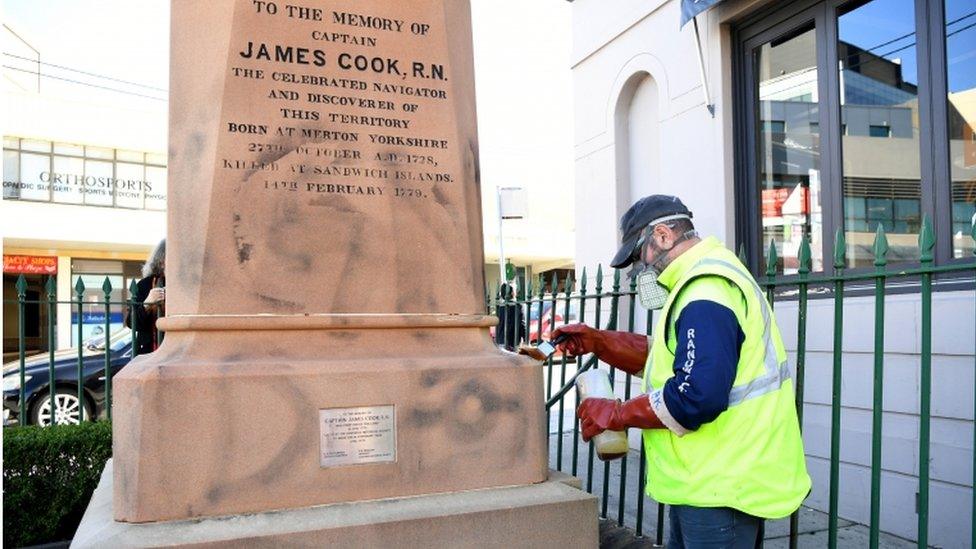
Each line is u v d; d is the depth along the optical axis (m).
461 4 2.75
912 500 3.86
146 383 2.12
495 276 27.64
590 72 7.09
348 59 2.51
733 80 5.44
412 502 2.31
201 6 2.42
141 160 21.94
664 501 2.38
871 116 4.45
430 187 2.58
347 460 2.29
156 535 2.02
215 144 2.33
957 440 3.61
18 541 3.95
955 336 3.62
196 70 2.40
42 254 21.25
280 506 2.21
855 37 4.55
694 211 5.69
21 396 4.43
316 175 2.43
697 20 5.61
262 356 2.30
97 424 4.34
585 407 2.48
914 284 4.05
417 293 2.52
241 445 2.19
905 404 3.90
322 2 2.49
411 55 2.60
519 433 2.51
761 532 2.69
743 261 2.98
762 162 5.30
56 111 20.45
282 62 2.42
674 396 2.17
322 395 2.27
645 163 6.49
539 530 2.35
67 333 21.22
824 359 4.41
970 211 3.87
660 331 2.39
